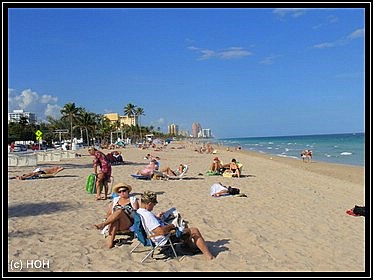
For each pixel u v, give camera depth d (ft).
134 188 46.47
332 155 157.17
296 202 38.63
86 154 142.61
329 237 25.18
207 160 116.06
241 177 63.62
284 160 127.75
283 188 50.01
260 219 30.01
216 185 41.63
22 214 30.30
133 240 22.88
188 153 171.63
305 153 124.36
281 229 27.02
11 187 45.60
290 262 20.03
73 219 28.63
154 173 56.59
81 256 20.08
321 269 19.10
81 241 22.77
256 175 68.95
